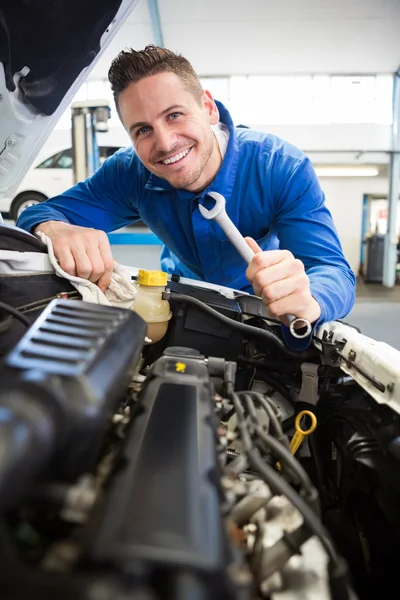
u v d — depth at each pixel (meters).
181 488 0.36
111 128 6.41
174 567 0.27
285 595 0.40
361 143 6.82
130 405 0.60
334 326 0.83
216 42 5.91
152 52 1.00
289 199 1.13
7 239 0.72
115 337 0.48
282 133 6.86
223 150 1.18
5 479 0.25
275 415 0.58
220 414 0.58
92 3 0.88
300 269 0.79
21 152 1.15
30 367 0.38
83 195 1.36
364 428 0.67
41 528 0.35
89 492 0.35
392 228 6.82
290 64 6.38
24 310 0.70
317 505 0.47
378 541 0.60
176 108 0.99
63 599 0.23
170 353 0.69
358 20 5.48
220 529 0.33
